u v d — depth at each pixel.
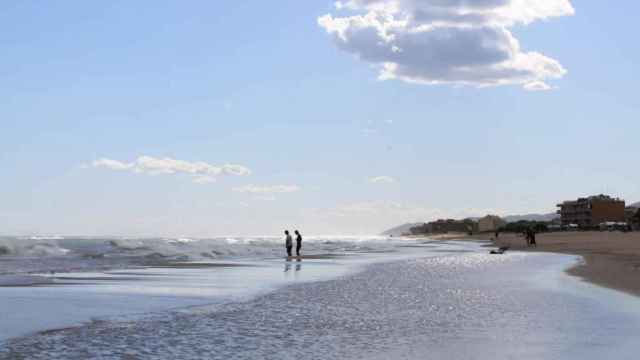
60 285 25.84
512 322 15.77
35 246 58.62
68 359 11.68
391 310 18.45
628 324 15.24
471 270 35.97
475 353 12.07
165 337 13.95
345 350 12.51
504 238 156.50
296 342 13.38
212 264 42.34
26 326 15.34
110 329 14.97
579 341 13.09
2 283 26.31
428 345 12.93
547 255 56.66
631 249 66.00
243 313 17.86
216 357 11.88
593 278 28.03
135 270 35.50
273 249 76.00
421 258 53.75
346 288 25.27
